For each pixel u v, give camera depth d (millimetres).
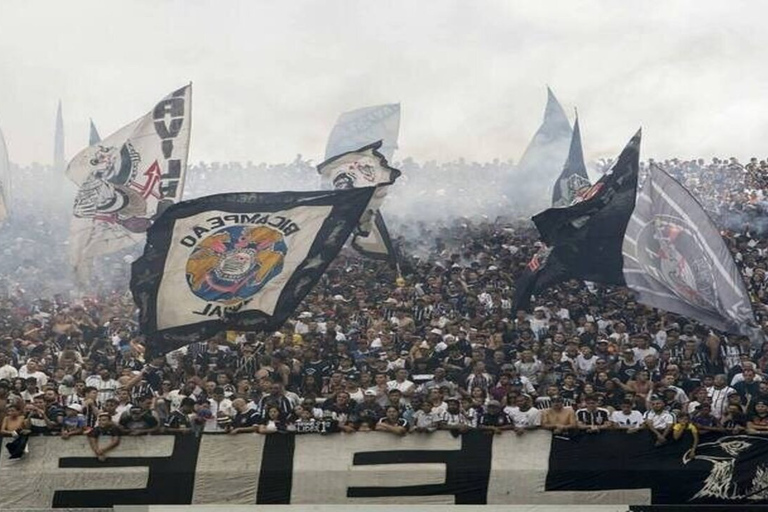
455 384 17203
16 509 15352
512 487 15617
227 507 15531
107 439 15586
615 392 16781
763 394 16859
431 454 15672
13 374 17469
